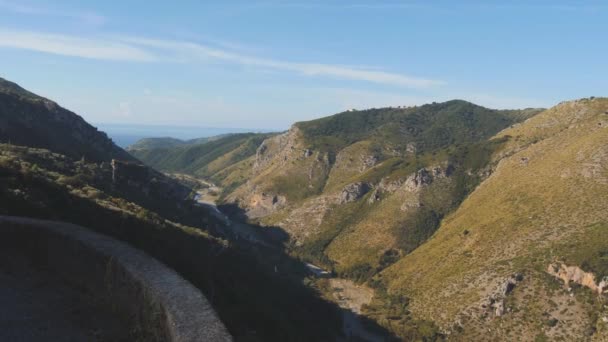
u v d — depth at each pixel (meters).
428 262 117.62
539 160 124.06
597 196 92.81
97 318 15.38
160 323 12.99
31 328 14.12
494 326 80.31
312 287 123.75
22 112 108.50
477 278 93.44
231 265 63.34
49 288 17.00
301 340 47.44
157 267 16.17
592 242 81.38
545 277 82.25
